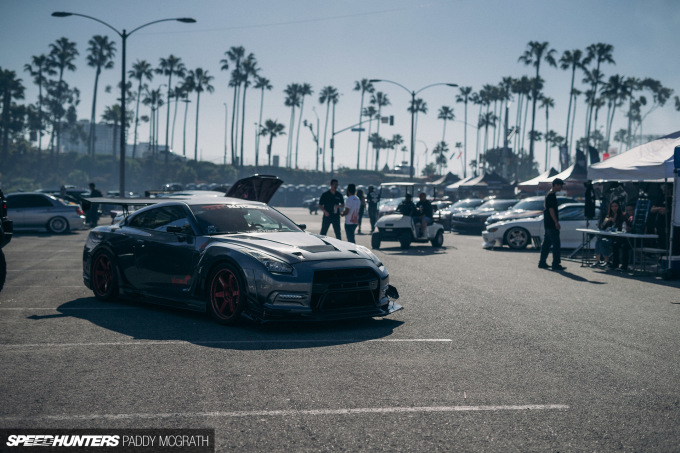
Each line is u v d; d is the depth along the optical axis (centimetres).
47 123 11912
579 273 1220
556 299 882
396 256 1528
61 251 1575
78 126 12619
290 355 538
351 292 655
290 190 7319
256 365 504
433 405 408
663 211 1271
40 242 1852
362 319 715
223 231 724
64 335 608
